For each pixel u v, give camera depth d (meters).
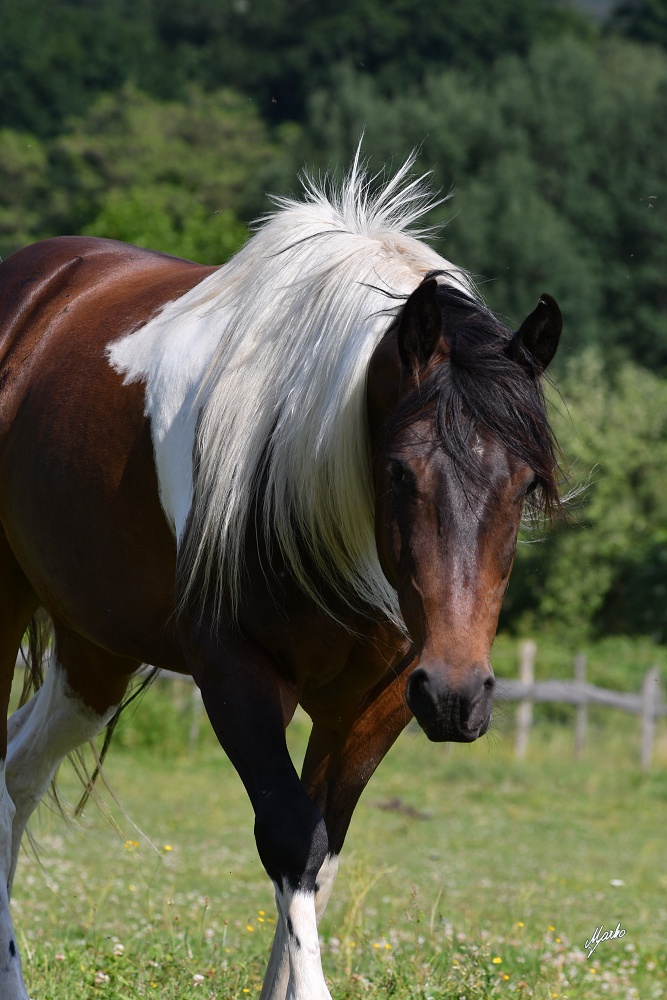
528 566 44.59
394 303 5.61
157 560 6.14
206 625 5.71
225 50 113.44
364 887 9.63
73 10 112.56
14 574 7.19
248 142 95.06
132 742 25.39
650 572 43.91
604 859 18.05
